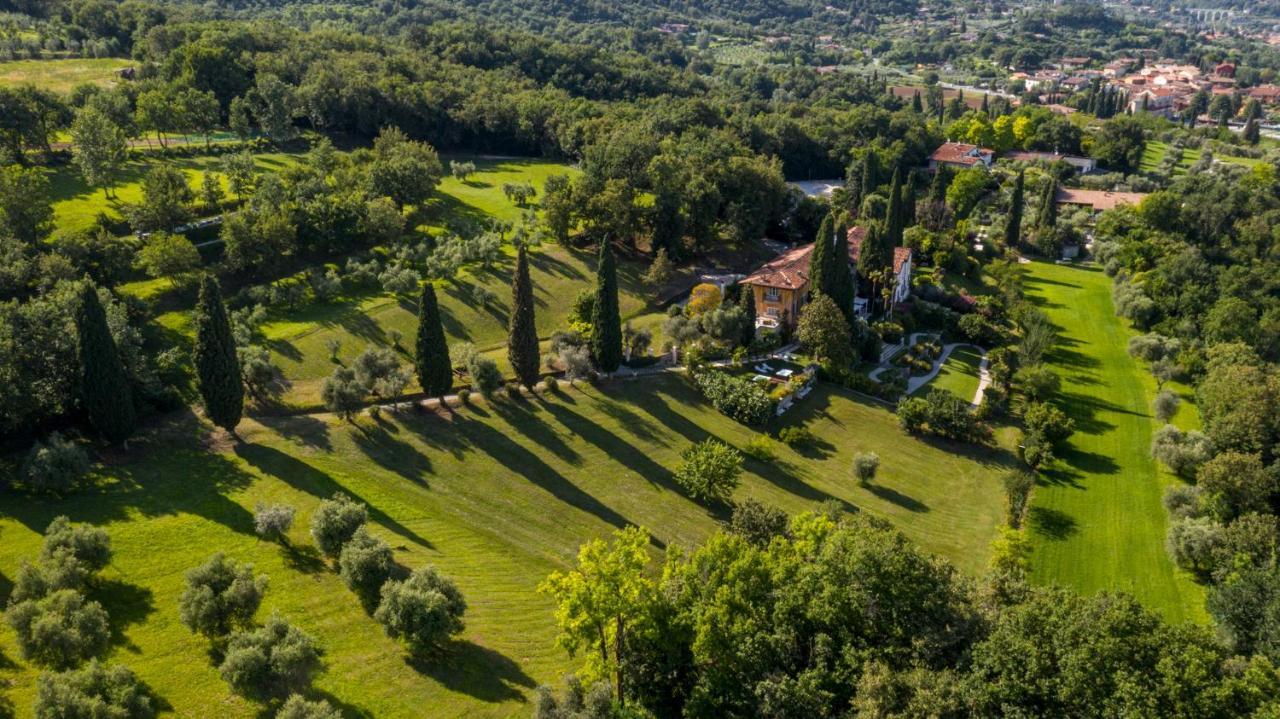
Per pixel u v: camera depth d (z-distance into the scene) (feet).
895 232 444.55
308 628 176.86
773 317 391.04
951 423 312.09
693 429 298.97
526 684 173.68
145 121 459.32
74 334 243.81
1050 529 268.21
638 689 172.35
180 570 191.83
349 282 362.33
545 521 242.17
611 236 439.22
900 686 153.48
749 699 162.81
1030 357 373.40
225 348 243.60
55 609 157.89
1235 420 297.12
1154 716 138.31
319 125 574.15
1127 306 440.86
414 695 164.55
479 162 596.29
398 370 281.95
